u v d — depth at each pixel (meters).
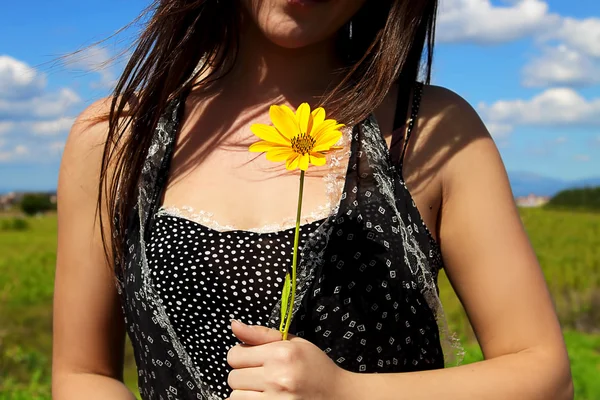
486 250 0.98
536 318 0.96
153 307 0.98
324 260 0.95
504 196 1.00
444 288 8.23
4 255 16.58
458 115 1.02
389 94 1.03
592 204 26.70
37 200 45.12
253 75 1.07
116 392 1.05
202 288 0.96
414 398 0.89
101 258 1.07
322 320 0.95
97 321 1.08
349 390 0.88
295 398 0.85
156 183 1.03
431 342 1.00
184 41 1.05
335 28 1.01
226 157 1.02
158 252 0.98
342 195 0.97
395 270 0.96
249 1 1.00
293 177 0.99
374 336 0.96
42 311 9.35
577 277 10.20
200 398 0.98
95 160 1.08
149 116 1.04
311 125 0.84
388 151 0.99
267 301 0.95
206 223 0.98
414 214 0.97
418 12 1.00
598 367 5.24
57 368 1.09
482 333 0.99
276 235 0.96
